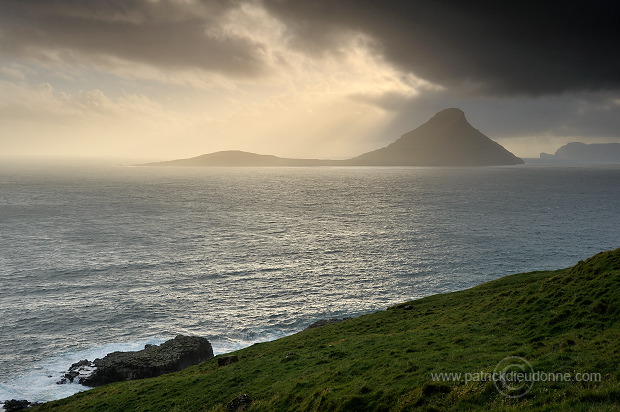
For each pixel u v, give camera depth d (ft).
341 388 89.61
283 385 106.22
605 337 85.05
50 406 156.66
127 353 228.22
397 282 371.97
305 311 306.76
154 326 281.33
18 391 199.62
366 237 572.92
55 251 481.46
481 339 111.45
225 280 380.58
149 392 136.46
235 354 179.42
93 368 215.72
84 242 532.32
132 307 314.35
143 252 483.51
